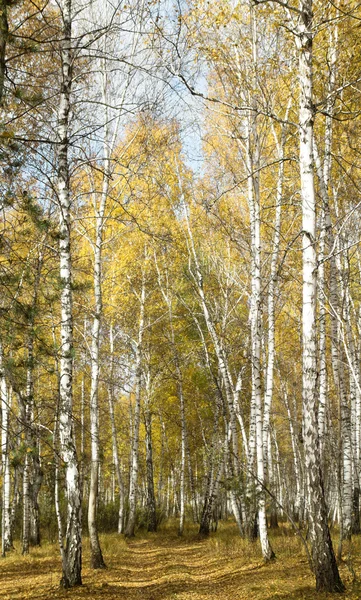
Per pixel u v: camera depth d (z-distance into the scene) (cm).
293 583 848
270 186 1419
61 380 985
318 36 1038
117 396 2452
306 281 796
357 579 777
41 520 1992
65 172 1016
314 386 778
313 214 811
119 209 1448
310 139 820
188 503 4138
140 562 1356
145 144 1371
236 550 1374
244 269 1628
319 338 1251
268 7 910
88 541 1692
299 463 2233
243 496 1398
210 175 1535
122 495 2214
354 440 1466
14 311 779
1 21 626
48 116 998
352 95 1038
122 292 1714
